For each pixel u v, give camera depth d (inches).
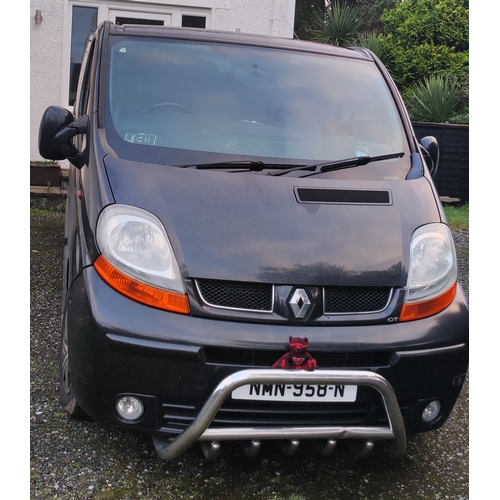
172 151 112.6
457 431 127.0
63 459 104.7
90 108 122.1
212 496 98.7
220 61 134.6
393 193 113.7
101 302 93.3
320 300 96.4
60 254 231.6
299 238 100.4
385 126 133.2
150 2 346.3
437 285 104.1
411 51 538.3
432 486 107.0
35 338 153.0
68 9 338.3
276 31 358.3
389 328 98.0
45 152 117.3
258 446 94.7
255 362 92.6
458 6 552.1
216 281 94.6
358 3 794.2
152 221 97.7
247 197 104.6
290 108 128.7
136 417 94.7
